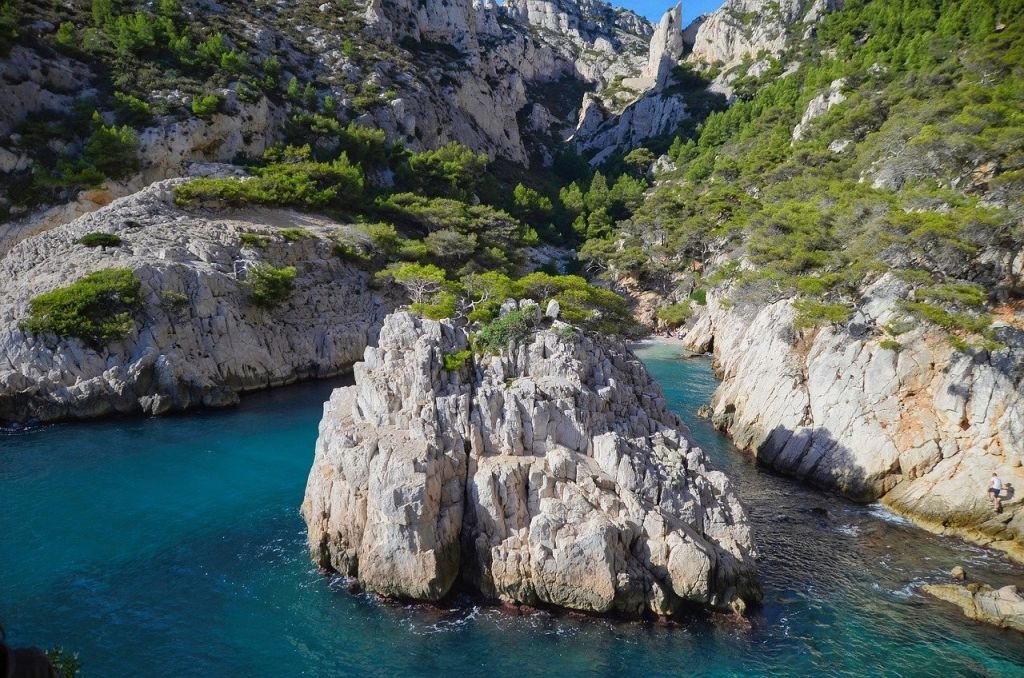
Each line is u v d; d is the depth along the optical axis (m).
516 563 25.81
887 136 75.44
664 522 26.58
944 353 39.12
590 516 26.16
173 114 82.62
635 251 101.25
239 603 26.19
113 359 51.28
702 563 25.44
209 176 80.94
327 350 67.38
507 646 23.66
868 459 38.09
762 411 46.28
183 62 92.69
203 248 63.38
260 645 23.70
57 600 26.25
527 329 33.28
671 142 159.75
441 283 68.19
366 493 27.36
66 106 78.06
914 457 36.75
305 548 30.59
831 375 42.50
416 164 107.50
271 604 26.11
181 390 52.53
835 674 22.62
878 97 91.38
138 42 90.19
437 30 155.00
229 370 58.16
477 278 65.88
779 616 25.81
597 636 24.27
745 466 43.19
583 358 32.81
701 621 25.17
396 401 29.83
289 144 95.50
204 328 57.72
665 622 25.02
